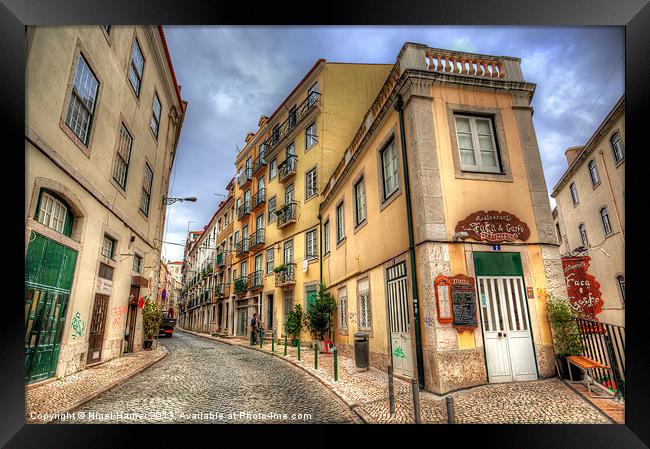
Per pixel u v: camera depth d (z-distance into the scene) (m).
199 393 6.40
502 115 7.77
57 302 6.97
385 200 8.98
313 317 12.74
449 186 7.02
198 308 37.28
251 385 7.19
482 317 6.47
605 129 14.25
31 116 5.91
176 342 19.61
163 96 14.73
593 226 15.82
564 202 18.52
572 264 8.53
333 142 16.31
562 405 4.89
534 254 6.95
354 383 7.13
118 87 9.69
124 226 10.74
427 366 6.31
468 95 7.72
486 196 7.12
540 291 6.75
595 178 15.39
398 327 7.89
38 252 6.27
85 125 8.02
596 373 6.14
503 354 6.38
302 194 17.45
